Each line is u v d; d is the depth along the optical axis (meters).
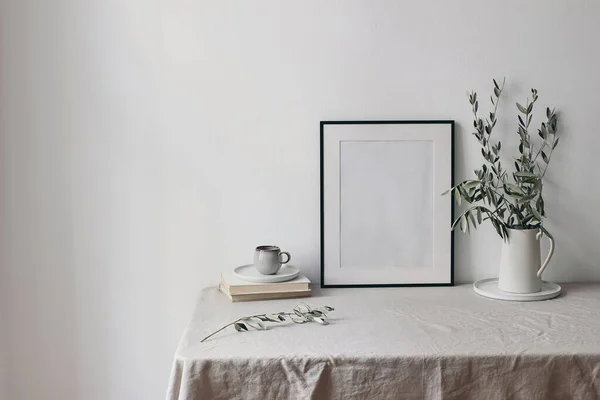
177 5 2.10
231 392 1.52
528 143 2.11
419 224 2.16
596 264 2.21
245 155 2.14
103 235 2.14
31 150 2.11
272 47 2.12
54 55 2.10
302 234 2.17
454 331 1.68
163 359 2.19
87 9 2.09
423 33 2.14
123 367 2.18
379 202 2.15
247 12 2.11
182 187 2.14
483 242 2.19
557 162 2.18
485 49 2.15
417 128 2.14
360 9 2.13
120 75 2.11
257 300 1.97
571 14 2.15
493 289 2.06
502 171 2.18
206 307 1.90
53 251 2.14
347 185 2.14
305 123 2.14
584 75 2.16
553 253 2.20
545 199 2.19
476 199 2.04
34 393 2.18
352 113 2.15
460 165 2.17
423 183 2.15
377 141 2.14
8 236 2.13
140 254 2.15
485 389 1.53
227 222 2.16
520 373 1.53
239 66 2.12
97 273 2.15
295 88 2.13
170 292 2.17
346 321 1.76
